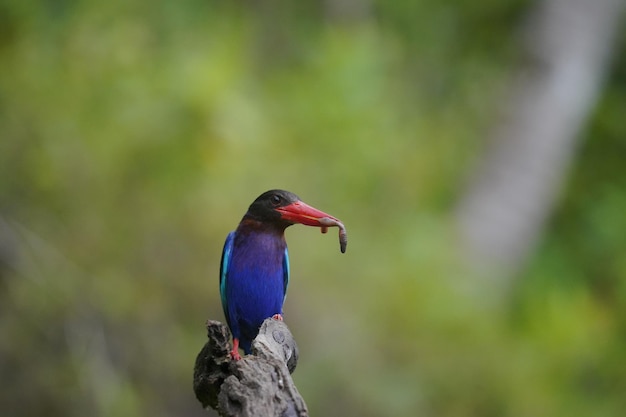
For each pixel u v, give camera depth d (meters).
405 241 15.23
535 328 16.75
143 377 13.56
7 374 13.24
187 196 13.34
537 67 21.59
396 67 19.83
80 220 13.50
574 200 23.28
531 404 14.76
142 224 13.46
